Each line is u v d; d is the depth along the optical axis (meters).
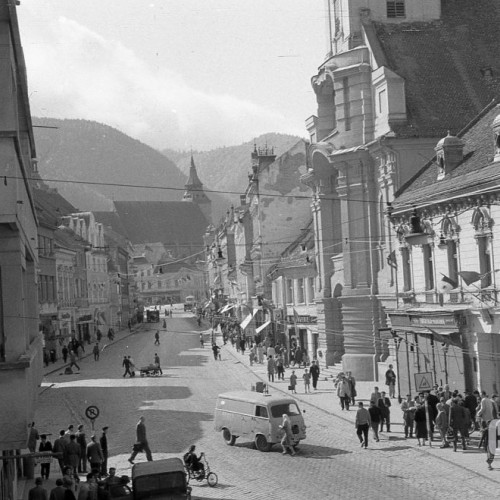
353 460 28.91
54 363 71.56
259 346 66.62
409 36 51.78
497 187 32.25
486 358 35.19
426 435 30.59
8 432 19.33
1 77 18.70
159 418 39.56
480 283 34.75
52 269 76.50
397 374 43.12
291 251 70.94
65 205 113.50
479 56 51.50
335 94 52.28
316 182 57.50
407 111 48.00
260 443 31.55
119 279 124.25
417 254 41.03
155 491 22.11
